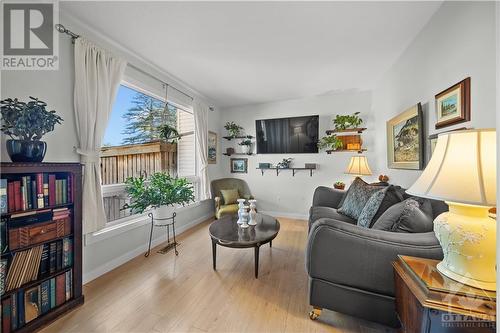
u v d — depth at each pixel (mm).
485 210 898
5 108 1323
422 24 1942
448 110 1612
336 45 2285
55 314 1510
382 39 2176
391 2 1667
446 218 963
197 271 2168
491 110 1258
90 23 1910
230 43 2236
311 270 1402
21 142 1366
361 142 3738
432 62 1854
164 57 2523
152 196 2389
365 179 3730
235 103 4438
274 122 4258
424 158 2002
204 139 3906
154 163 3031
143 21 1885
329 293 1381
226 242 2010
